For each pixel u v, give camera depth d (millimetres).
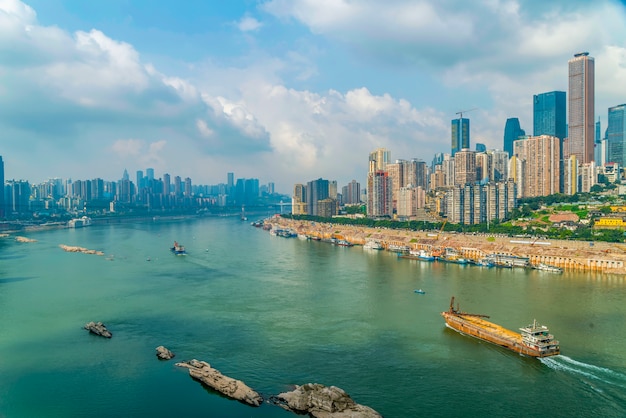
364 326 191750
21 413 125062
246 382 141375
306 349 166750
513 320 195000
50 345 172750
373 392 134250
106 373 148250
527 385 137375
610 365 150625
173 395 133625
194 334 183875
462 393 133125
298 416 122000
